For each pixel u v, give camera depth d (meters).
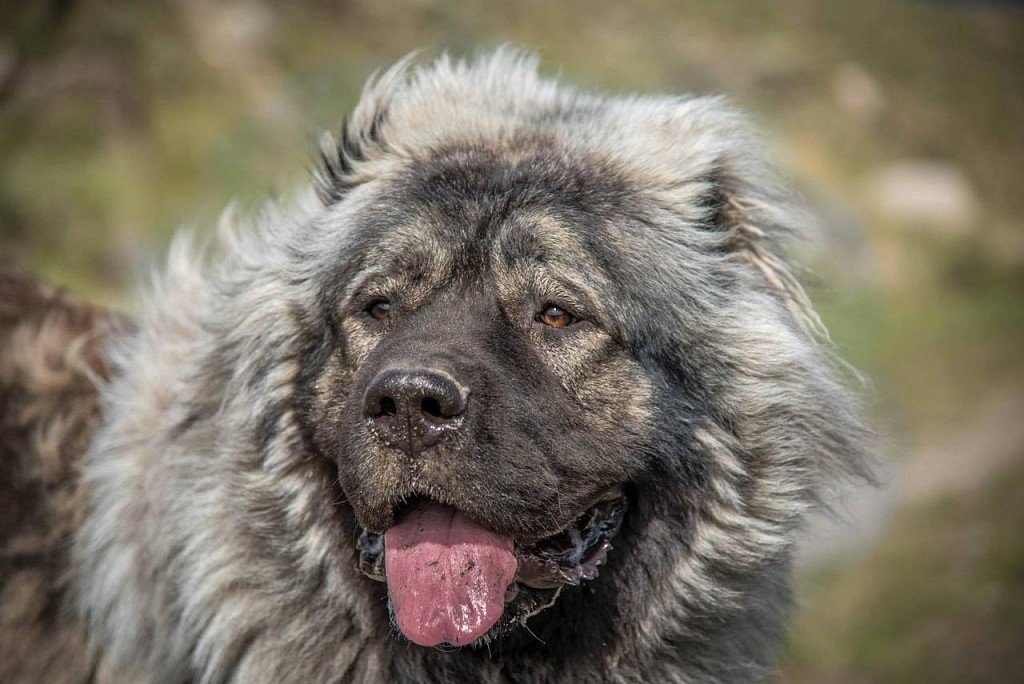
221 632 6.11
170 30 24.62
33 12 22.45
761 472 6.27
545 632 6.12
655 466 6.08
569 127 6.73
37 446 6.91
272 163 23.05
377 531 5.66
